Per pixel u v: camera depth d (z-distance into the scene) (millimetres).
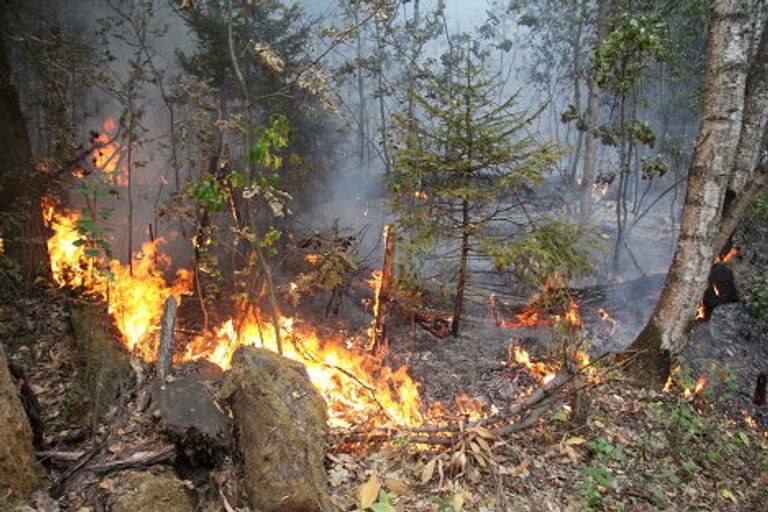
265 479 3680
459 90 7094
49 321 6387
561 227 7348
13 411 3486
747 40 6410
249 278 7027
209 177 5285
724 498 5371
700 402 7043
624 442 5727
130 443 3816
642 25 9547
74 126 9438
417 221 7336
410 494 4379
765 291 9430
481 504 4406
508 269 7691
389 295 7172
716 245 7812
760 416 7355
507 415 5250
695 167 6863
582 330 8336
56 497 3426
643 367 7176
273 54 5883
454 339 7883
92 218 6395
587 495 4734
